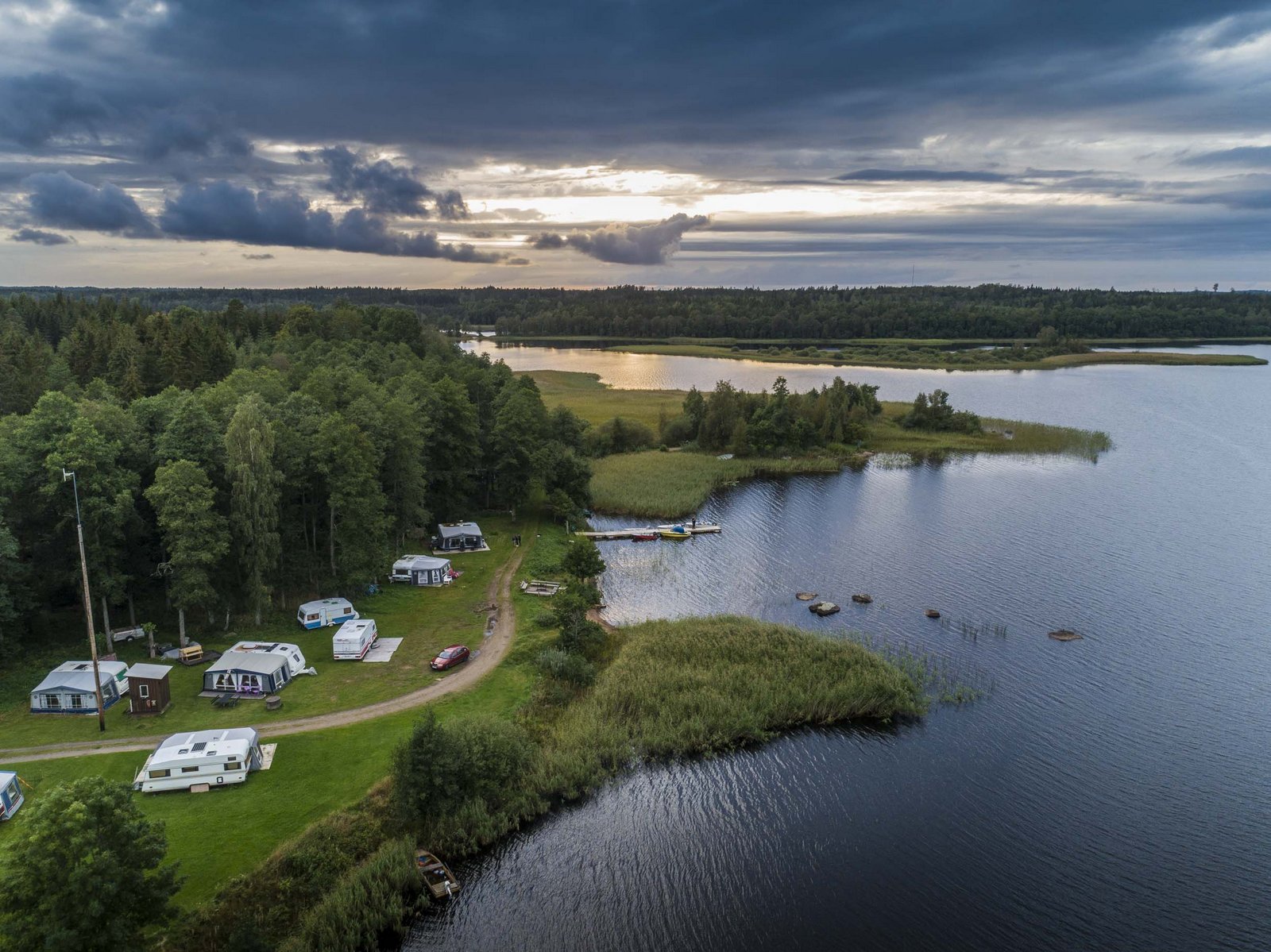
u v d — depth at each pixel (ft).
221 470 258.78
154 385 402.52
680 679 228.84
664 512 430.61
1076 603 304.09
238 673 211.41
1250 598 310.65
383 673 229.25
